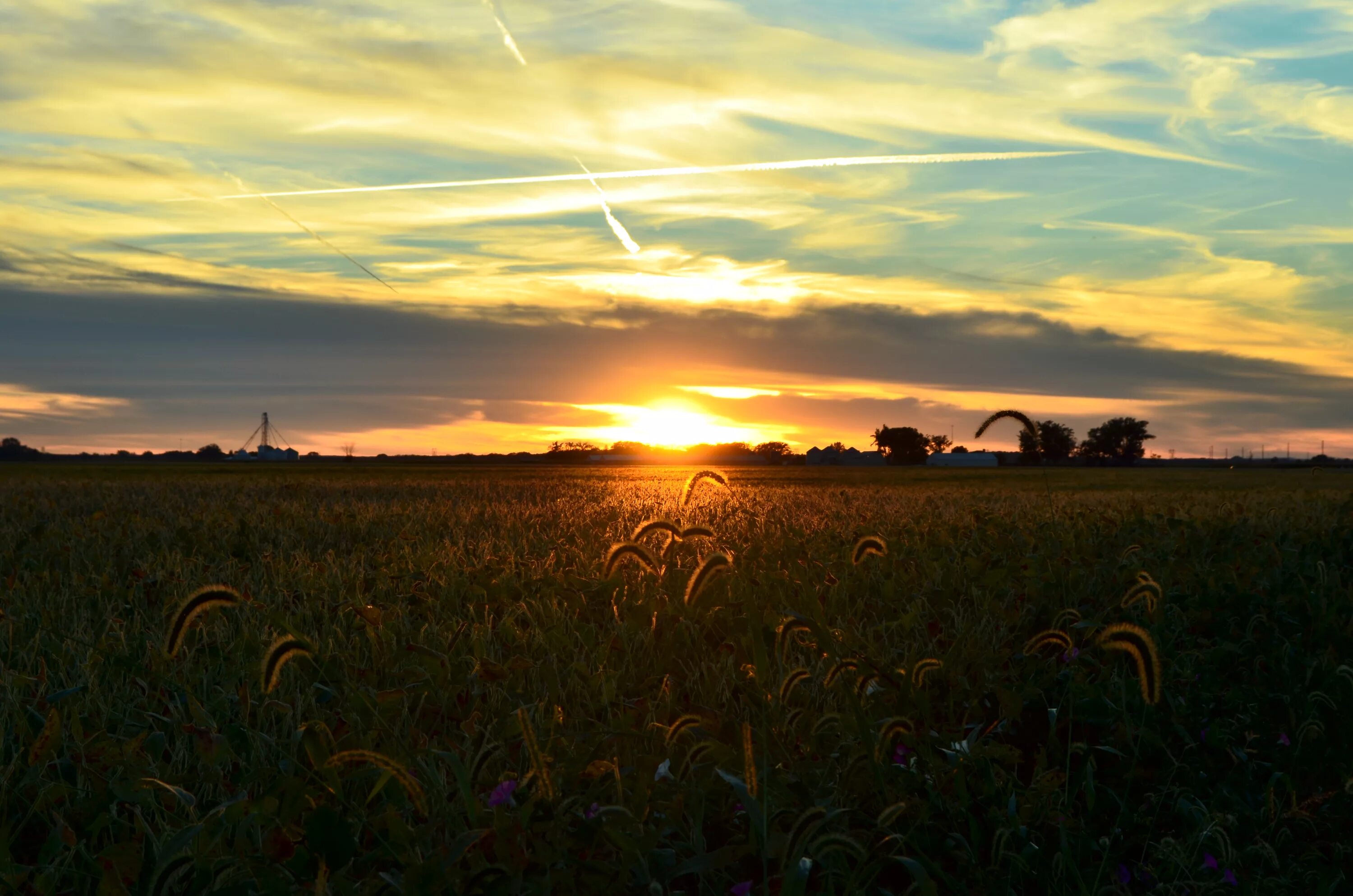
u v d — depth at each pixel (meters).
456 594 7.21
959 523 12.38
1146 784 4.23
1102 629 5.70
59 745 3.89
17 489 22.55
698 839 3.12
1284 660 5.56
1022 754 4.55
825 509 16.09
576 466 105.50
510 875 2.76
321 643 5.69
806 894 3.14
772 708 4.32
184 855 2.78
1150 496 21.42
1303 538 10.43
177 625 3.13
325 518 13.70
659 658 5.52
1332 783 4.26
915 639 6.02
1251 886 3.37
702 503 17.42
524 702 4.55
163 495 20.91
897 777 3.84
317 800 3.42
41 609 6.54
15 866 2.90
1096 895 3.25
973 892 3.28
